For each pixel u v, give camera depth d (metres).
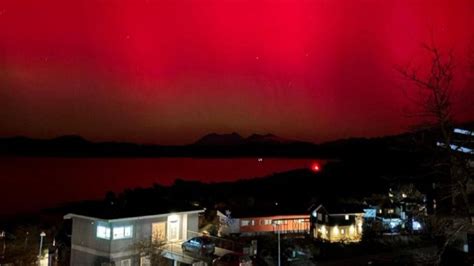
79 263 22.30
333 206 41.06
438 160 10.34
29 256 23.62
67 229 31.89
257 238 35.59
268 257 28.06
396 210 40.56
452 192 10.87
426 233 30.77
